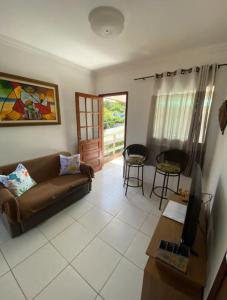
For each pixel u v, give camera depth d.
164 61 2.59
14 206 1.63
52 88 2.68
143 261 1.54
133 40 2.03
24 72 2.30
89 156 3.60
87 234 1.86
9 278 1.36
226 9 1.43
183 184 2.75
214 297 0.69
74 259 1.55
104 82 3.48
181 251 0.94
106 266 1.49
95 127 3.81
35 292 1.26
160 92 2.64
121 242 1.76
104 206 2.42
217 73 2.16
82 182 2.48
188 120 2.42
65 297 1.23
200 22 1.64
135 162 2.70
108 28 1.56
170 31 1.81
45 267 1.46
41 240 1.76
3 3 1.37
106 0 1.34
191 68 2.30
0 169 2.09
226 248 0.72
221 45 2.08
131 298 1.24
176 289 0.90
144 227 2.00
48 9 1.46
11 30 1.82
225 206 0.98
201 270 0.95
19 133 2.36
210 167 2.25
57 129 2.93
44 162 2.54
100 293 1.27
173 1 1.34
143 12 1.49
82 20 1.63
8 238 1.78
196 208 0.94
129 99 3.15
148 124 2.84
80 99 3.29
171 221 1.32
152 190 2.75
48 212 2.06
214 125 2.26
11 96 2.17
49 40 2.06
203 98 2.22
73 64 2.96
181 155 2.51
